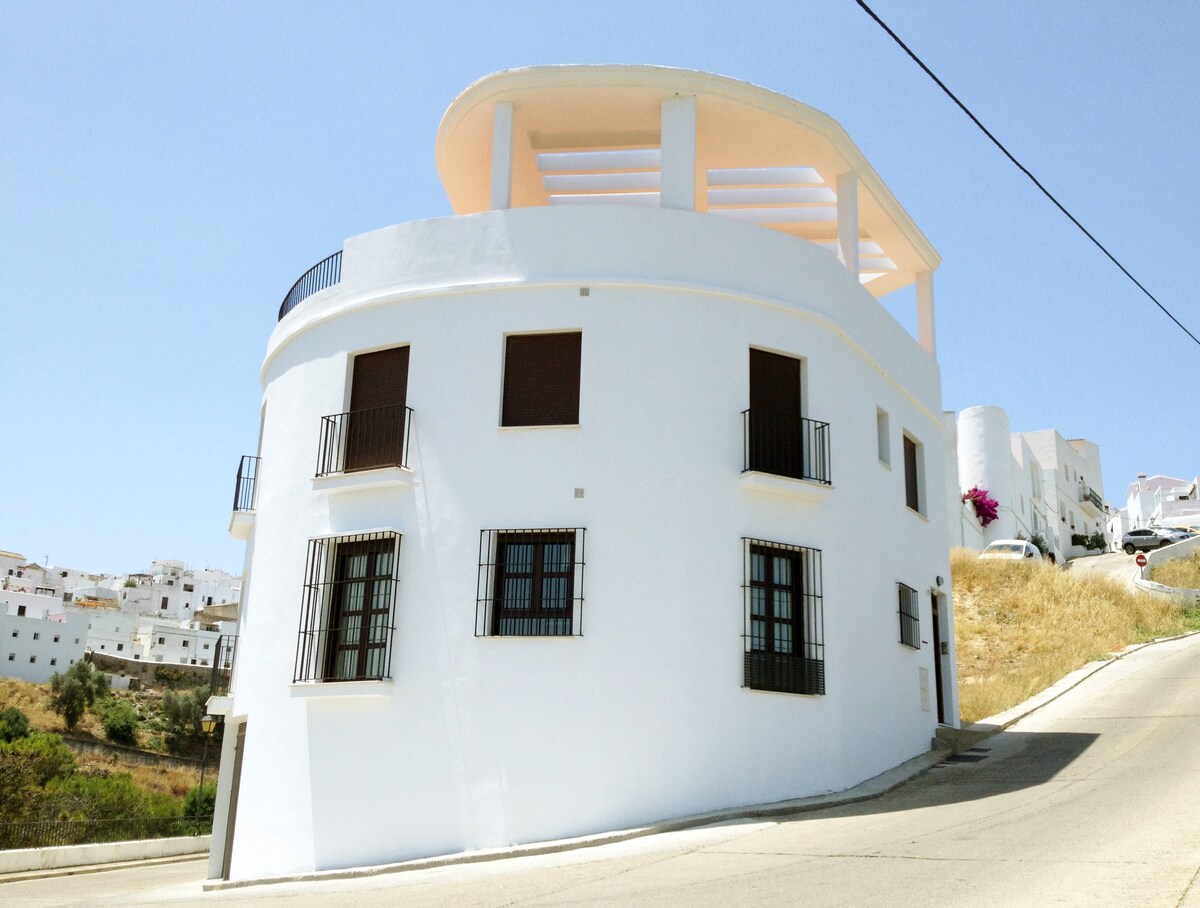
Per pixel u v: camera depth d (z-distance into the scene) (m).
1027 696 24.03
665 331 16.61
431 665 15.73
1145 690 22.80
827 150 19.44
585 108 18.53
